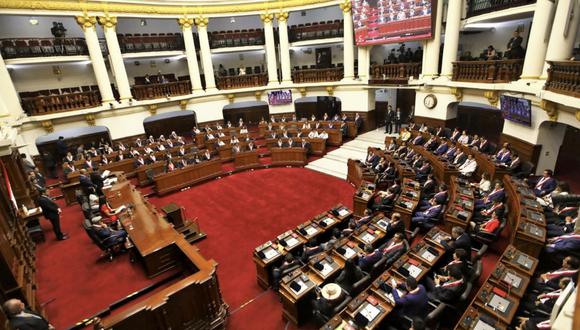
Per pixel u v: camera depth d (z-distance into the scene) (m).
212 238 10.27
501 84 11.98
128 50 19.16
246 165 16.55
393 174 11.98
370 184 10.87
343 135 19.09
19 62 15.46
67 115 16.47
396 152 14.39
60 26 16.97
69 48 17.09
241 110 25.34
